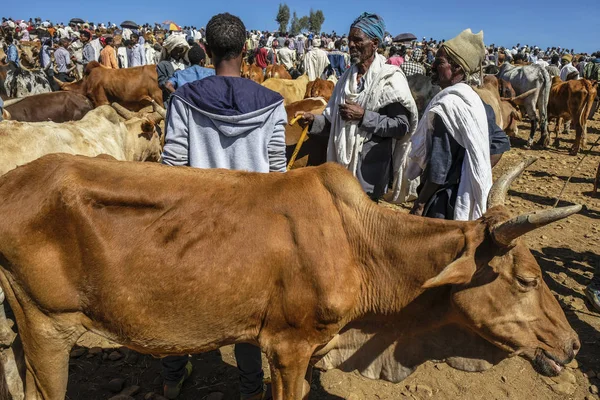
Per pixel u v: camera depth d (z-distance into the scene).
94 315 2.47
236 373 3.80
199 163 2.79
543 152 12.11
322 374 3.83
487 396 3.68
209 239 2.40
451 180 3.21
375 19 3.96
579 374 3.95
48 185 2.36
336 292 2.43
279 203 2.47
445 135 3.12
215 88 2.71
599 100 13.36
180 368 3.44
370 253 2.60
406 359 2.82
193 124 2.75
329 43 31.80
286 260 2.41
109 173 2.45
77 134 4.75
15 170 2.46
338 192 2.56
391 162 4.23
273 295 2.45
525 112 13.25
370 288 2.64
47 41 23.80
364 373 2.88
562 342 2.59
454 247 2.51
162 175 2.49
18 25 34.88
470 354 2.78
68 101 8.08
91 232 2.34
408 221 2.58
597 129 14.91
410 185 4.37
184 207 2.43
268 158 2.88
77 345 4.04
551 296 2.63
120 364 3.85
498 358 2.75
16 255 2.32
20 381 2.79
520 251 2.51
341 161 4.03
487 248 2.49
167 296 2.39
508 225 2.32
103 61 16.56
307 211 2.47
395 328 2.76
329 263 2.43
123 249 2.36
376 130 3.88
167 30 39.78
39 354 2.51
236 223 2.42
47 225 2.33
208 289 2.39
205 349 2.60
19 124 4.38
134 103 12.07
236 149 2.79
